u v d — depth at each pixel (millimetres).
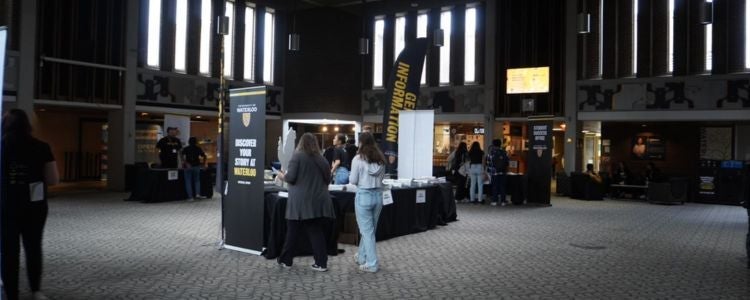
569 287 5535
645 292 5387
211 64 18719
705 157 17047
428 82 20469
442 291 5305
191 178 13453
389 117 10922
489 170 13750
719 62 15898
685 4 16422
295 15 20922
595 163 23359
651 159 17953
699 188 15562
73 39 14820
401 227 8578
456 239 8359
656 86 16812
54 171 4703
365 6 21031
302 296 5023
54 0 14375
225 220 7238
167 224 9352
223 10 19031
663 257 7180
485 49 19391
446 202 9984
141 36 16609
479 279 5820
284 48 21031
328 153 9930
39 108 15875
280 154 8445
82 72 15062
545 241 8289
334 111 20562
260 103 6789
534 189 14062
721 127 16812
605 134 18766
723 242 8469
